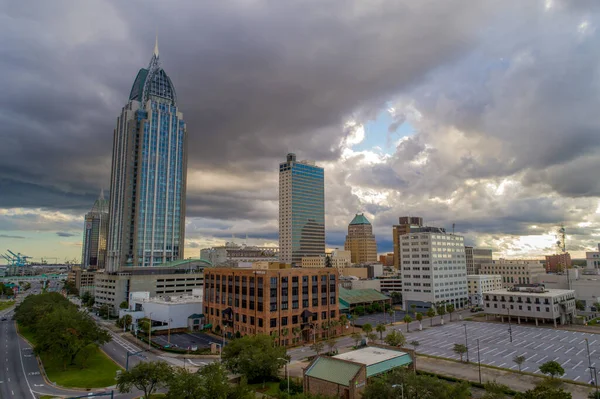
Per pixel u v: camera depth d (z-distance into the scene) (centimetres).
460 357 10612
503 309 17338
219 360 10469
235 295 13800
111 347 12381
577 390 8075
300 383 8231
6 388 8181
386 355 7988
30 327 14038
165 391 8056
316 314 13725
